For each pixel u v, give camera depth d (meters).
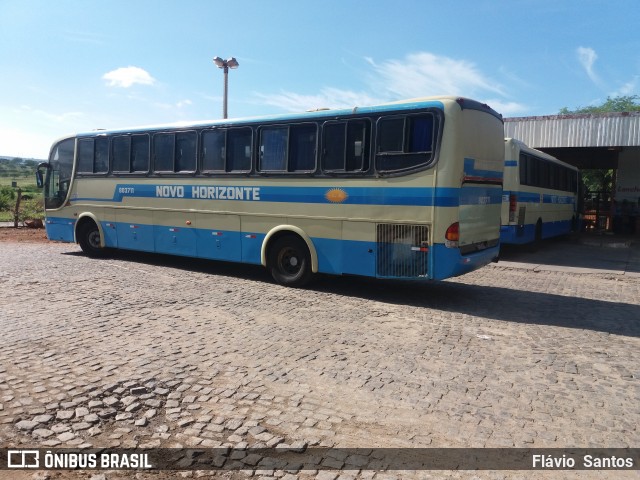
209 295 8.55
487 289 9.92
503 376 5.12
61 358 5.28
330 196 8.76
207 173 10.38
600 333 6.80
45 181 13.75
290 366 5.24
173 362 5.25
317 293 9.04
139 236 11.75
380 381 4.90
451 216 7.66
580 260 14.55
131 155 11.77
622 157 24.48
